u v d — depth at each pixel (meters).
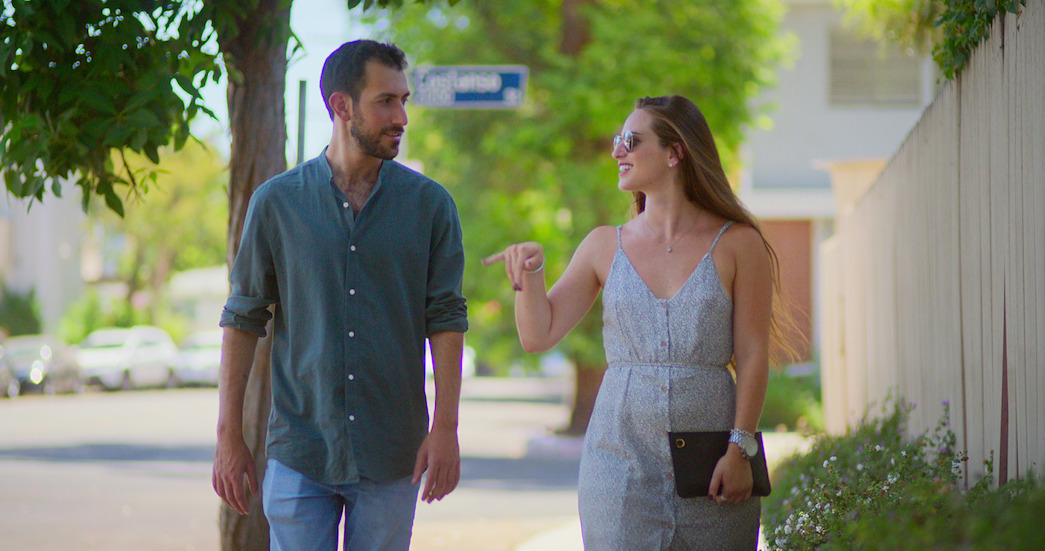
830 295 12.80
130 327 49.69
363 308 4.11
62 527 10.05
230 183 5.66
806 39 25.69
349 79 4.06
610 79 18.20
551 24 20.53
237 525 5.55
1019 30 4.41
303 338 4.15
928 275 6.56
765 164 25.75
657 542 3.93
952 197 5.80
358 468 4.09
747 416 3.90
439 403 4.20
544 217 19.20
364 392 4.11
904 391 7.51
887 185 8.27
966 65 5.43
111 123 4.90
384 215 4.15
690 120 4.09
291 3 5.50
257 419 5.49
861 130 25.69
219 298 56.12
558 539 8.59
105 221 53.12
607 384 4.09
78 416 25.28
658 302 3.99
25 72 5.00
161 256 55.94
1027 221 4.31
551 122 18.72
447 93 13.18
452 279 4.28
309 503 4.14
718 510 3.93
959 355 5.66
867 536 3.06
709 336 3.96
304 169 4.21
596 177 18.41
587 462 4.09
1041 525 2.46
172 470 14.97
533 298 4.01
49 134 4.90
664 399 3.93
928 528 2.84
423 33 18.81
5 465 15.56
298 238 4.12
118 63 4.89
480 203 19.36
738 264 4.02
